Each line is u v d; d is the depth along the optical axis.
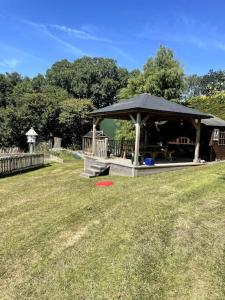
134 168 12.19
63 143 33.59
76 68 44.38
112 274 4.61
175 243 5.52
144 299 4.01
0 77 42.34
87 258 5.15
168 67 23.70
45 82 44.22
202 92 54.88
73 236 6.12
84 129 33.16
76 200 8.87
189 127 16.81
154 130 19.22
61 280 4.54
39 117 32.09
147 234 5.96
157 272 4.61
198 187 9.21
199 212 7.04
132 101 13.70
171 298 4.00
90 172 13.34
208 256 5.02
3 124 31.77
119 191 9.52
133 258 5.04
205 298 3.98
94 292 4.21
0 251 5.61
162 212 7.15
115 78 43.59
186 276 4.48
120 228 6.35
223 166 13.10
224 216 6.73
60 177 14.02
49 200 9.16
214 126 15.49
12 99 38.44
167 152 15.23
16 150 27.45
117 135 23.23
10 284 4.52
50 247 5.67
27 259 5.25
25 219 7.42
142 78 23.80
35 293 4.27
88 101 33.34
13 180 13.77
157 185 9.96
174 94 23.25
